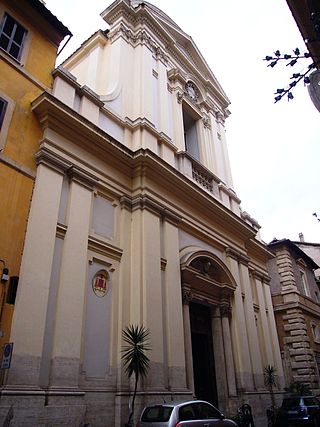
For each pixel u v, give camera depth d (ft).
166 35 62.39
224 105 76.18
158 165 44.16
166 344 38.32
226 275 51.70
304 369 70.90
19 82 35.17
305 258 92.73
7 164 31.12
